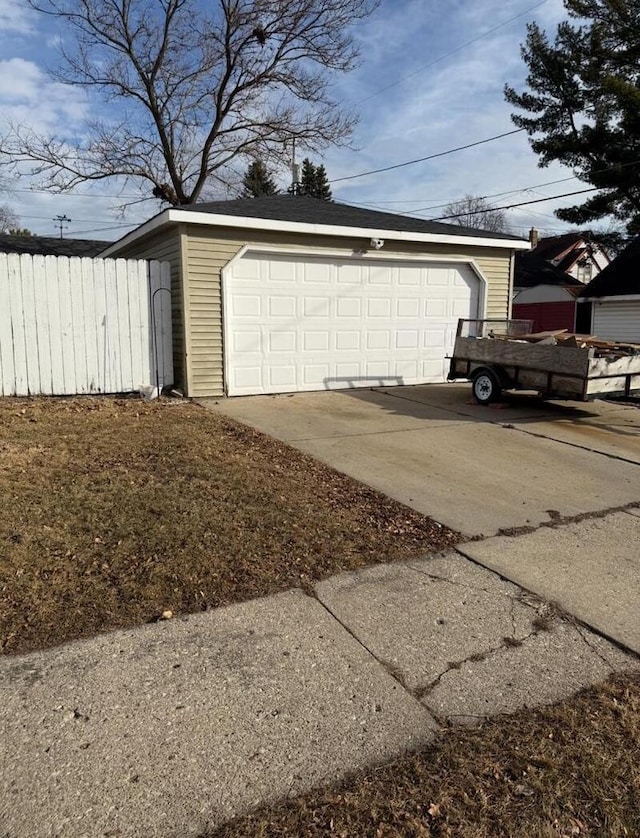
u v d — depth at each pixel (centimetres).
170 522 407
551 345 826
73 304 864
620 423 814
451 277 1139
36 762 211
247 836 185
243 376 966
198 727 231
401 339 1105
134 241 1070
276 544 390
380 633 301
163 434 650
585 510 483
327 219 1016
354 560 380
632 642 299
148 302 917
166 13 2072
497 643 296
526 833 188
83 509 419
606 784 208
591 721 240
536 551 404
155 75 2178
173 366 954
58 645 279
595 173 2059
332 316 1032
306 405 895
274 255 964
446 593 344
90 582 329
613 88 1909
